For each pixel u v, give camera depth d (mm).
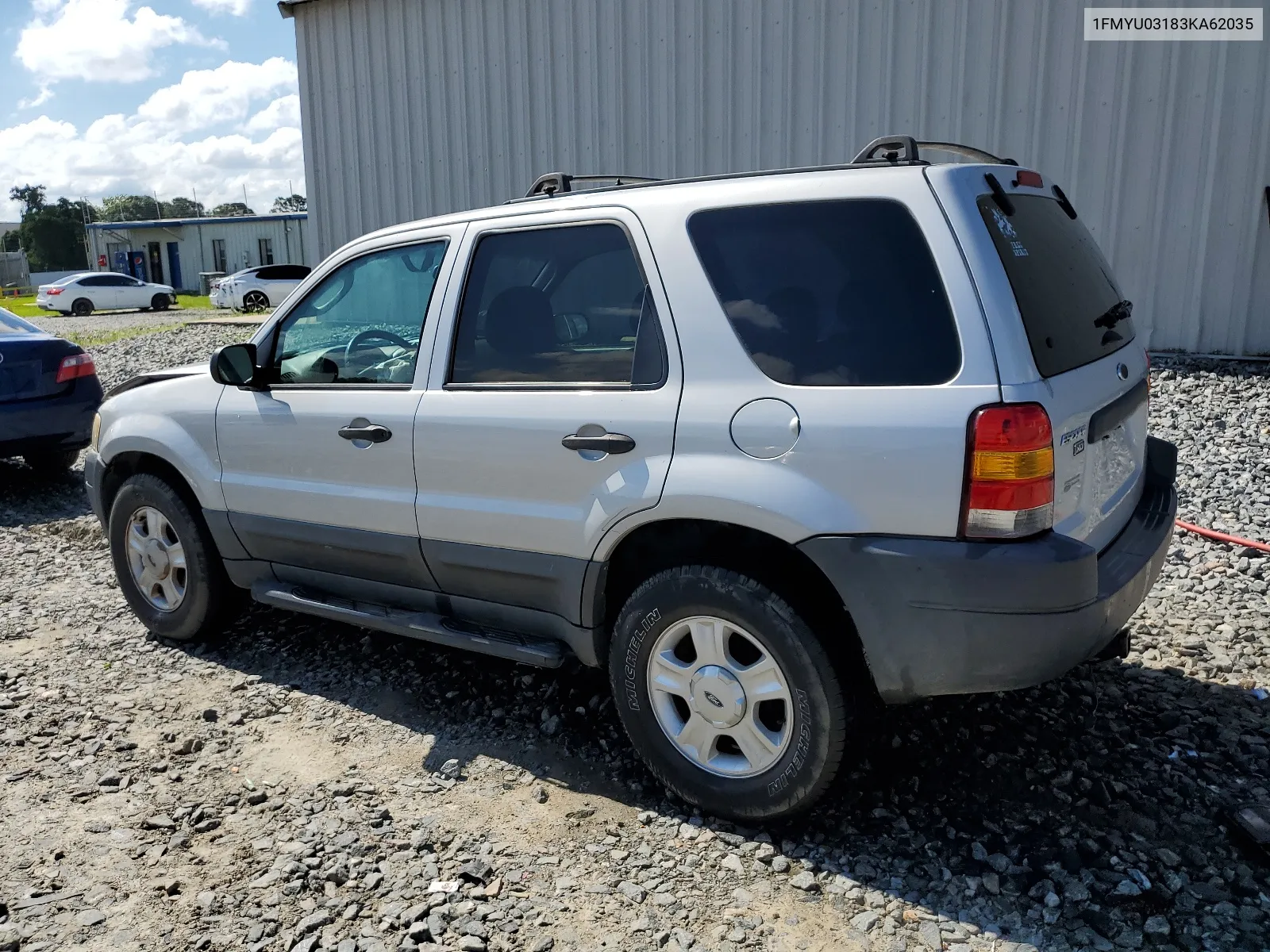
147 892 2686
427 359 3465
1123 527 3086
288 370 3912
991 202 2715
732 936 2477
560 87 11297
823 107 9750
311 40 13297
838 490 2609
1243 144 8234
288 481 3832
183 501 4250
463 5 11828
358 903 2623
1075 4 8539
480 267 3398
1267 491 5801
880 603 2586
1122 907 2529
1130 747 3285
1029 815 2941
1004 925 2486
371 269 3705
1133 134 8594
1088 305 3039
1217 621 4262
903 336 2584
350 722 3674
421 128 12547
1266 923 2449
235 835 2951
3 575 5520
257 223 43219
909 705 3568
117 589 5266
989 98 9031
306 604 3912
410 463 3453
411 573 3580
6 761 3420
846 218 2723
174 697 3912
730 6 10031
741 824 2943
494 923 2535
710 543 2953
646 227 3014
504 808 3080
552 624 3277
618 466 2961
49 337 7301
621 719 3119
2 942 2477
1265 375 7992
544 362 3193
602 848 2857
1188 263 8648
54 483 7840
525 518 3182
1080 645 2543
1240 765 3168
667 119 10633
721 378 2809
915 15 9172
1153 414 7383
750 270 2832
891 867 2729
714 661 2867
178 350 15695
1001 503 2451
